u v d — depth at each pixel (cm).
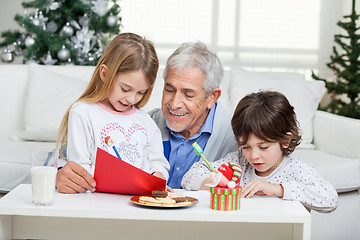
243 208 130
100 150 138
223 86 293
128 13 507
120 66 155
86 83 285
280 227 133
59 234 132
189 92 174
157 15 506
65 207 125
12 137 279
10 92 291
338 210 245
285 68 507
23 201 130
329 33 505
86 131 159
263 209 129
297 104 291
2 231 128
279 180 169
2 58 389
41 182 125
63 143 170
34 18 385
